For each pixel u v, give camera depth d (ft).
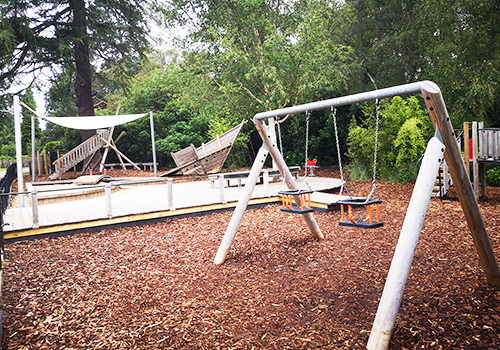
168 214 29.37
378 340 9.96
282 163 19.02
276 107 41.32
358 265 16.90
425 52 49.32
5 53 65.26
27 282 16.71
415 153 42.04
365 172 48.44
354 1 59.72
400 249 10.50
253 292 14.51
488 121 44.55
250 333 11.34
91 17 71.15
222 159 59.11
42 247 22.74
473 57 42.01
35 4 67.10
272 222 26.91
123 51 77.71
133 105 88.69
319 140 73.87
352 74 59.57
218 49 42.57
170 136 81.76
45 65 68.64
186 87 46.55
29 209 32.32
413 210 10.69
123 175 67.67
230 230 18.60
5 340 11.54
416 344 10.21
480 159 30.71
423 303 12.60
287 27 43.24
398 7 56.34
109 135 68.13
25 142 112.16
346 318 11.99
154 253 20.62
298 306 13.05
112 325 12.30
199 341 11.02
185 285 15.64
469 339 10.24
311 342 10.65
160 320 12.49
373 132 47.55
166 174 60.80
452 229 22.07
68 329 12.15
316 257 18.54
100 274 17.49
